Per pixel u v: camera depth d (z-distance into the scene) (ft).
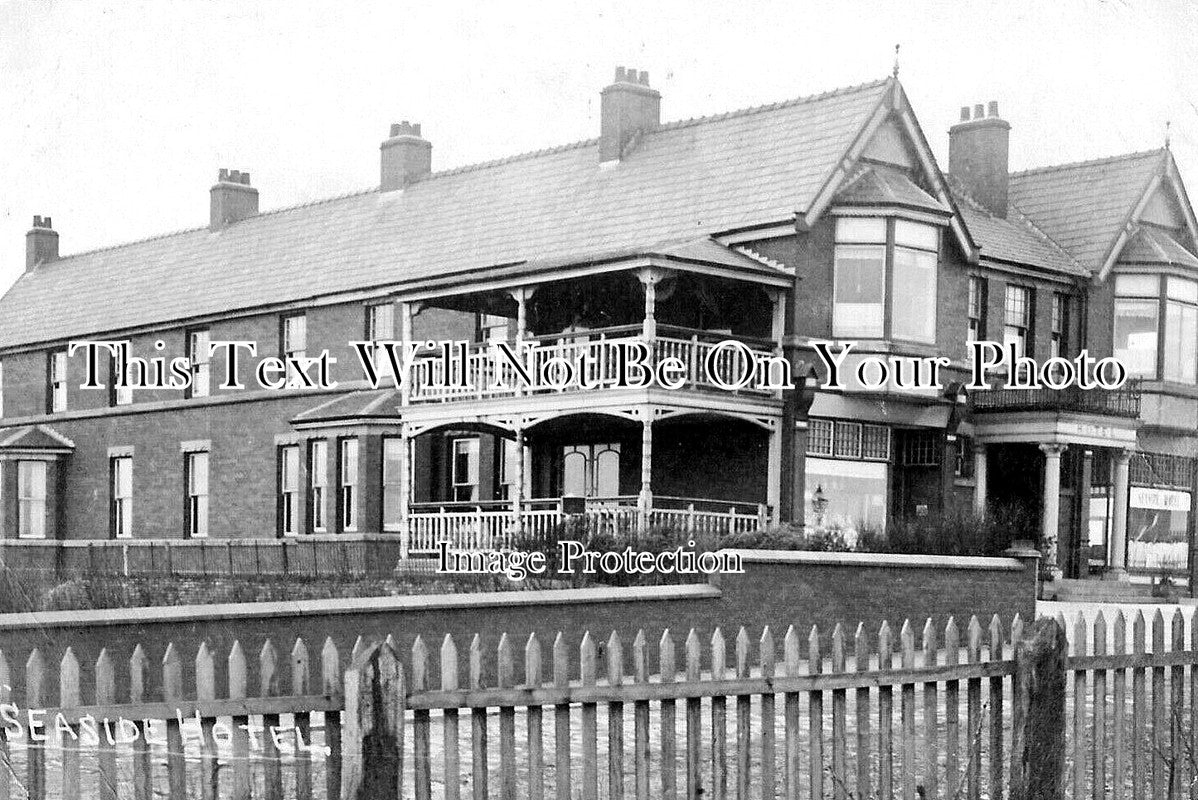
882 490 96.63
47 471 131.23
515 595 50.47
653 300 84.79
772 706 29.60
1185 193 115.24
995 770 32.76
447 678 25.73
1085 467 107.04
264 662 24.67
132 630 40.22
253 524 116.37
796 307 90.94
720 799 28.63
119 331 128.77
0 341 139.54
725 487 92.12
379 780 24.40
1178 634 35.86
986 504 98.58
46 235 146.41
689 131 105.40
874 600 64.34
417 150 122.72
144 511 125.49
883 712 30.94
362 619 45.93
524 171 114.32
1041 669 32.42
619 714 27.73
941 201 98.07
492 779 35.83
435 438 106.93
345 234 121.39
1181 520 111.45
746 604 59.11
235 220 134.92
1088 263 110.73
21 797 27.12
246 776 24.23
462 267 105.09
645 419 83.51
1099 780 34.12
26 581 80.33
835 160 92.48
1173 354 111.34
